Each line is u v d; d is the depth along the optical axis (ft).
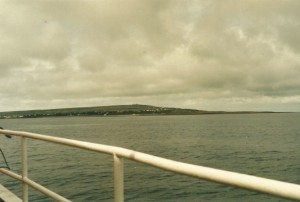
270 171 129.08
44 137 10.48
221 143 247.91
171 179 104.53
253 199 80.64
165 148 215.72
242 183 4.18
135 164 136.46
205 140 276.21
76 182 100.99
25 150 12.14
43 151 197.77
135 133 384.88
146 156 6.11
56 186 95.86
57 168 129.59
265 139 281.13
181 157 173.27
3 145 238.07
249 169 134.51
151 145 236.84
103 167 130.52
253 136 316.60
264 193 3.93
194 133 372.38
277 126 536.83
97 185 95.76
